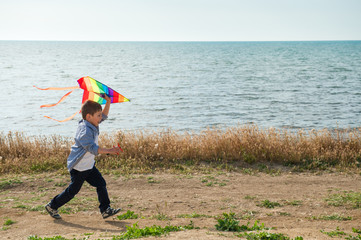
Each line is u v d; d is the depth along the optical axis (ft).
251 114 78.33
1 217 18.78
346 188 24.89
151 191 24.27
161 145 33.50
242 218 18.97
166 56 487.61
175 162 31.48
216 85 143.84
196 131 61.41
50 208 18.17
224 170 29.86
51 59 402.93
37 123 69.92
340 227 17.21
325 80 160.76
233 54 538.06
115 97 18.21
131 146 33.45
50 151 33.99
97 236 14.90
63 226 17.21
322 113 78.18
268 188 25.00
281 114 77.77
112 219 18.61
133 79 174.60
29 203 21.75
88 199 22.27
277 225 17.76
